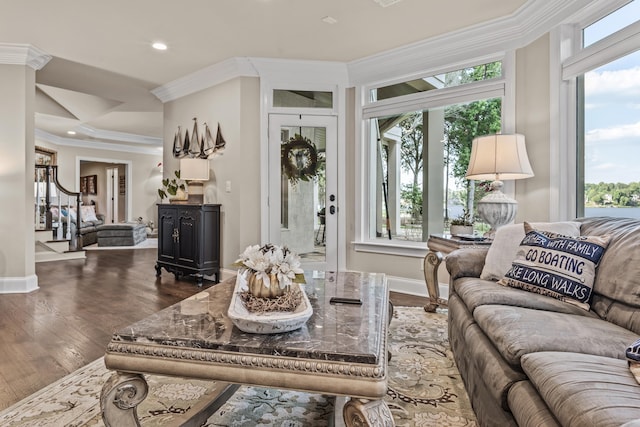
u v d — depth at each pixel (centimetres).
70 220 662
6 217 372
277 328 115
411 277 372
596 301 161
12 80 372
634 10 230
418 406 165
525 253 189
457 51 340
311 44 357
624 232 167
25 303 330
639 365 99
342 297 163
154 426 147
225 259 422
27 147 379
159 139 873
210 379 107
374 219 413
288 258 137
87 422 151
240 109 405
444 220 370
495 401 125
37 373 196
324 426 149
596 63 245
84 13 300
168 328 120
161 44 358
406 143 393
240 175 407
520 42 308
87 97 558
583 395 88
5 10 295
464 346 169
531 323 136
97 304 327
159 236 447
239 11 296
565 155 274
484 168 259
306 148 415
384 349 113
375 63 386
